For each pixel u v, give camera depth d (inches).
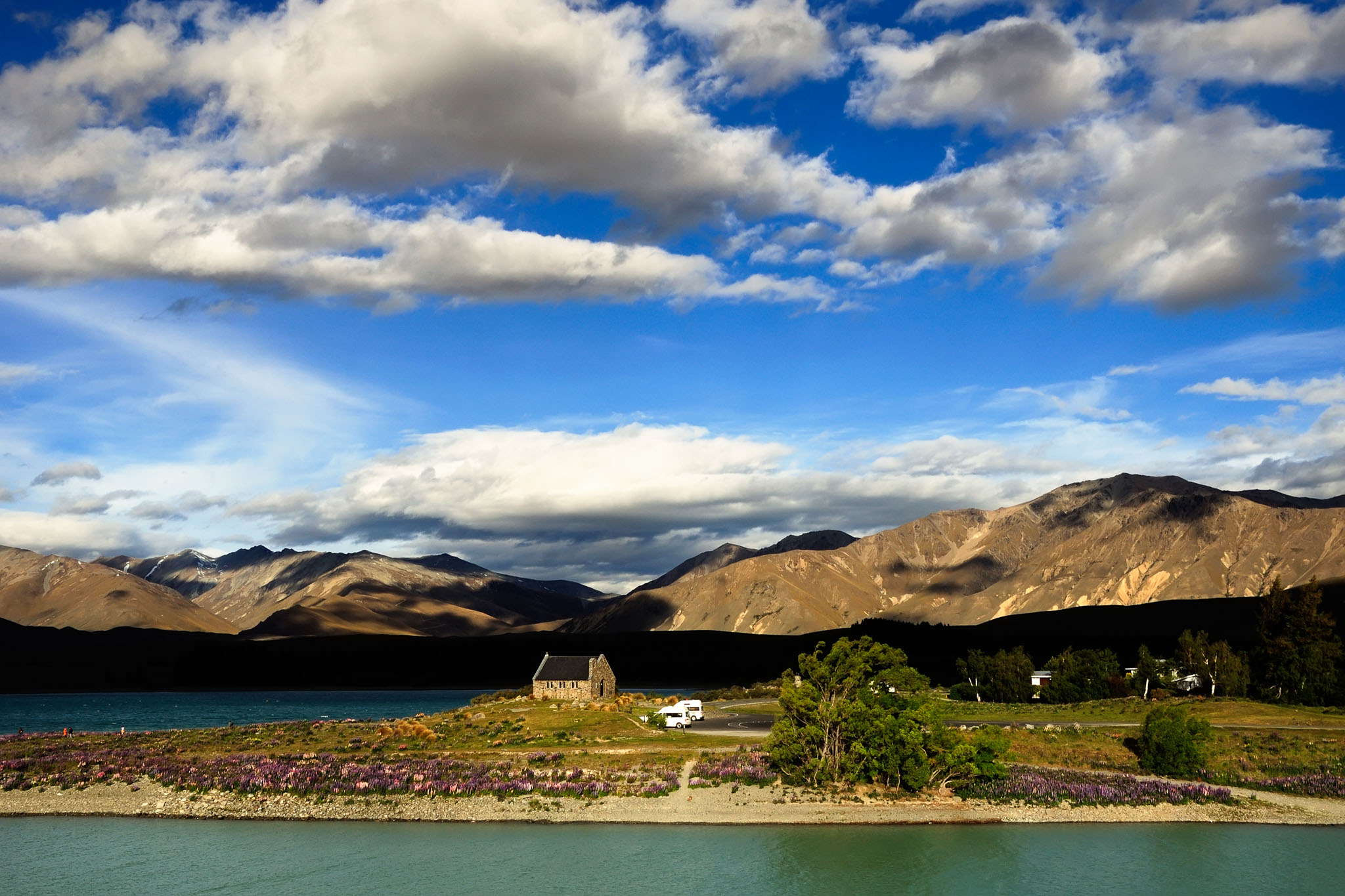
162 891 2586.1
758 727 5108.3
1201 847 2974.9
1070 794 3462.1
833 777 3570.4
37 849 2957.7
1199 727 3882.9
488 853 2903.5
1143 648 6373.0
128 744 4635.8
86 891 2588.6
